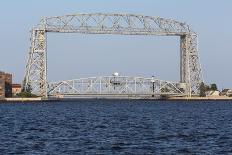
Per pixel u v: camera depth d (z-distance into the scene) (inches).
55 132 5354.3
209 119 7564.0
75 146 4232.3
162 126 6151.6
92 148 4124.0
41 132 5349.4
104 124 6525.6
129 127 6018.7
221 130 5526.6
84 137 4859.7
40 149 4077.3
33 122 6968.5
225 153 3887.8
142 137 4854.8
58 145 4288.9
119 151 3981.3
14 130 5590.6
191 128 5821.9
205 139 4662.9
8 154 3863.2
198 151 3973.9
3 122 6978.4
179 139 4680.1
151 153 3895.2
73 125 6343.5
